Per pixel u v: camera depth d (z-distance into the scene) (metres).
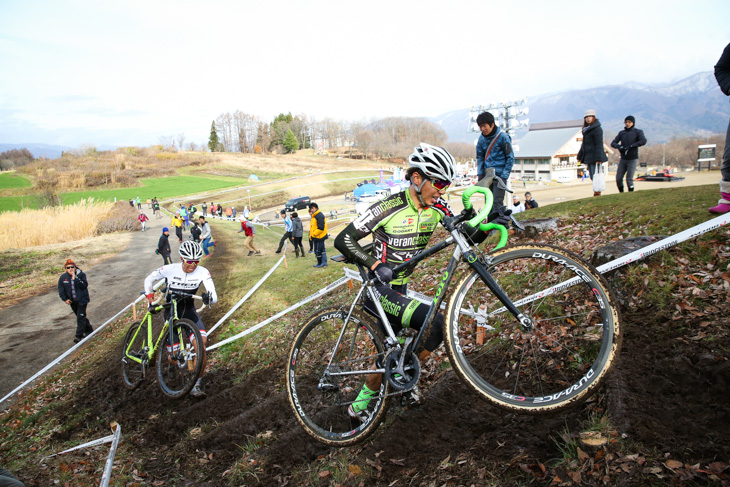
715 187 6.67
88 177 90.12
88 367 8.68
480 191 2.42
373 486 2.75
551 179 75.81
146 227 37.25
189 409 5.49
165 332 5.74
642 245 4.17
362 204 45.34
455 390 3.51
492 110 17.44
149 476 3.95
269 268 15.63
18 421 6.82
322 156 165.38
